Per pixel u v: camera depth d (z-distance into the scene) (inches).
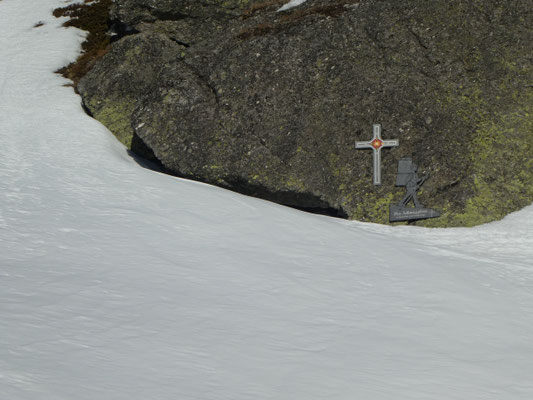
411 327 419.5
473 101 843.4
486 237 705.6
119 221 623.2
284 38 954.7
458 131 813.2
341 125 834.8
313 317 419.8
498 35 904.9
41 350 299.3
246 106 885.8
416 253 621.6
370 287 502.6
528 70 867.4
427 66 884.6
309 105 863.7
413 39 914.7
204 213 677.9
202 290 450.9
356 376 323.3
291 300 450.9
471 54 890.7
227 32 1059.9
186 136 882.1
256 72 921.5
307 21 981.2
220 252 554.6
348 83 871.7
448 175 776.3
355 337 388.8
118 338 335.6
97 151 914.1
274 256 561.9
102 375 280.1
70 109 1091.3
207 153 855.1
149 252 534.9
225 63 953.5
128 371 290.5
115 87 1098.7
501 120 823.1
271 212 708.7
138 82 1101.1
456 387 323.0
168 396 266.7
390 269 557.3
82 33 1454.2
